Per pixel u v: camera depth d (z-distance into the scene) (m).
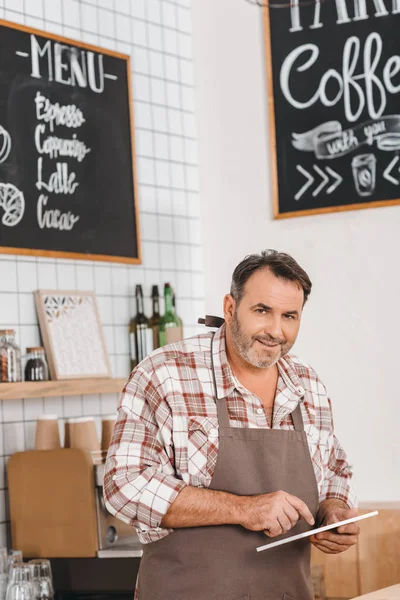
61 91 4.15
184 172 4.84
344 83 4.50
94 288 4.22
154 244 4.61
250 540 2.35
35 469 3.55
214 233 4.86
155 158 4.67
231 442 2.38
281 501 2.24
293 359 2.58
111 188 4.36
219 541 2.34
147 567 2.39
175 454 2.34
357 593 3.31
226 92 4.85
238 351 2.34
